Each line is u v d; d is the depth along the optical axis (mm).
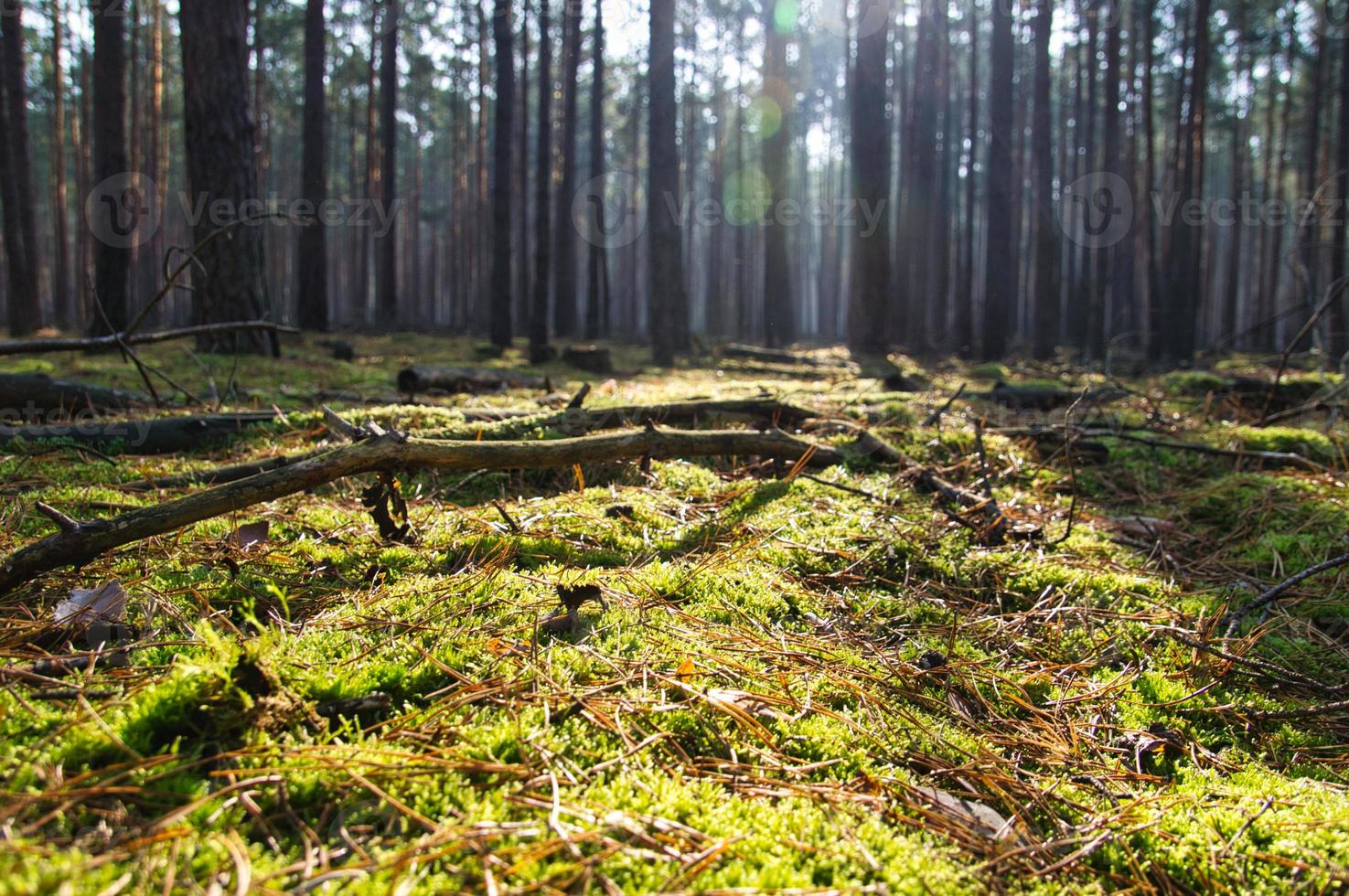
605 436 4348
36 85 31062
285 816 1801
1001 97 17641
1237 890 1972
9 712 2051
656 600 3148
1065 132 33000
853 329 17219
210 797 1767
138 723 2004
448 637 2645
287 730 2100
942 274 27562
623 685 2453
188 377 8805
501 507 3807
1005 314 18031
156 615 2742
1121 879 1996
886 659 2924
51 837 1627
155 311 23594
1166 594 3799
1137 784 2404
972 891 1839
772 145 21375
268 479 3162
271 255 34938
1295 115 34500
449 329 29797
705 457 5582
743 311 32312
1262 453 6070
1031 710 2746
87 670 2309
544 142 17562
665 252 15156
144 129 26938
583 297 48875
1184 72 23203
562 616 2852
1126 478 5879
